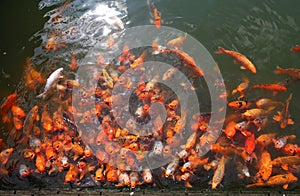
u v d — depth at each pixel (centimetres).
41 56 461
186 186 369
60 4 500
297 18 470
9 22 488
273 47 451
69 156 390
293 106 411
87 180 377
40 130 408
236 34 465
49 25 485
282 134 395
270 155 381
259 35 461
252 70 429
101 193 359
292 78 424
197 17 483
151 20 484
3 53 465
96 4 501
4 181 382
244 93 421
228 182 368
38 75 445
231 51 442
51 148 392
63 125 407
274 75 431
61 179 380
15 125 412
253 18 475
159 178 374
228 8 486
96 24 484
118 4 500
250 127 397
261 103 407
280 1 486
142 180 373
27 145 400
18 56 463
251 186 365
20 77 447
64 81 441
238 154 382
